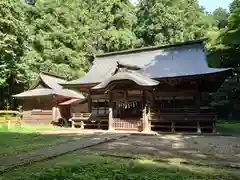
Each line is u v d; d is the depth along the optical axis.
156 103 20.86
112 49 44.69
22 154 9.24
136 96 19.97
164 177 6.04
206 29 45.50
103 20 46.59
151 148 10.62
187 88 20.00
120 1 48.41
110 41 43.19
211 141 13.00
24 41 29.73
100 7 47.56
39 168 7.04
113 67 24.61
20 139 13.52
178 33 43.06
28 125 25.00
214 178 6.03
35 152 9.61
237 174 6.41
